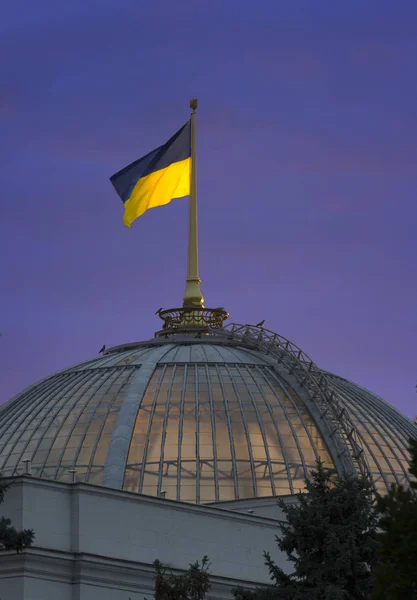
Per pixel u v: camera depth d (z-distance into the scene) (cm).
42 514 7962
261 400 10838
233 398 10806
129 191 11806
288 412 10788
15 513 7881
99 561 8012
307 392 10981
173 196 12119
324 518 7806
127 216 11769
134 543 8275
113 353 11856
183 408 10638
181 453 10319
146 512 8375
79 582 7925
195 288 12238
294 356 11294
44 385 11538
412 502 6081
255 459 10362
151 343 11762
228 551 8700
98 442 10500
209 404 10700
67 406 10938
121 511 8262
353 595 7725
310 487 8056
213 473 10219
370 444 11081
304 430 10675
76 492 8100
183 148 12169
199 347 11544
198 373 11075
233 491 10150
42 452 10581
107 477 10162
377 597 5972
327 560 7750
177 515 8519
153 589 8212
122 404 10700
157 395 10781
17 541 7138
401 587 5931
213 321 12162
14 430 10931
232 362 11238
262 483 10244
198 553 8550
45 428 10788
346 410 11262
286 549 7906
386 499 6097
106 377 11206
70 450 10506
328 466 10519
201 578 7656
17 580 7750
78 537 8031
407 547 5916
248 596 7844
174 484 10138
